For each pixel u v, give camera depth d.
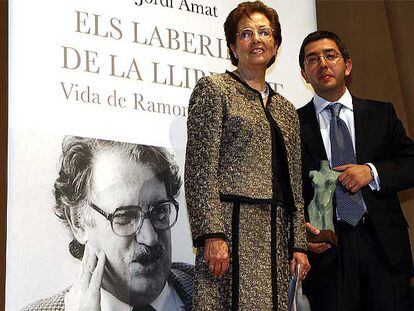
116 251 3.03
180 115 3.25
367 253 2.95
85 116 3.07
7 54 2.97
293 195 2.64
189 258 3.16
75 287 2.93
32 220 2.90
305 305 3.31
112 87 3.13
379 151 3.08
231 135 2.52
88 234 2.99
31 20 3.03
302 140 3.10
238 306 2.39
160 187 3.15
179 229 3.16
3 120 2.94
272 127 2.58
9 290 2.82
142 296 3.05
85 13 3.13
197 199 2.42
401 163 3.02
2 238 2.85
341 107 3.15
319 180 2.94
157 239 3.11
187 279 3.14
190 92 3.28
